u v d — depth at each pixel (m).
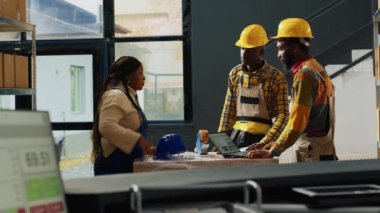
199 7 6.39
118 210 1.05
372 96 5.86
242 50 3.80
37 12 6.50
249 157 3.13
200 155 3.42
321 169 1.35
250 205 1.05
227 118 3.99
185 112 6.46
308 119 2.90
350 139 5.86
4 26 4.83
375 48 4.84
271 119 3.83
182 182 1.17
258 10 6.34
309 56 3.03
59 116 6.48
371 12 6.18
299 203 1.14
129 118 3.27
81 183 1.16
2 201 0.87
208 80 6.39
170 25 6.45
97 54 6.46
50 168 0.96
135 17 6.48
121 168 3.24
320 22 6.27
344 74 5.94
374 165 1.44
